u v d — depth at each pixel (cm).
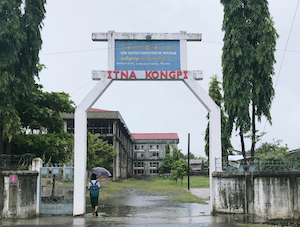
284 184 1055
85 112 1202
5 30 1037
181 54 1245
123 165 5741
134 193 2661
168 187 3516
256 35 1266
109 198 2164
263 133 1292
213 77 2559
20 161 1162
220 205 1120
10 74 1057
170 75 1231
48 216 1109
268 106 1291
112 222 988
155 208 1510
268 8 1279
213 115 1216
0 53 1066
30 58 1133
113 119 4656
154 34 1249
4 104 1070
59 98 1588
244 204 1105
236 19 1272
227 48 1284
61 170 1168
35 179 1122
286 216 1034
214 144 1198
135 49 1246
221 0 1328
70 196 1157
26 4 1132
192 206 1614
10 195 1045
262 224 940
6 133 1059
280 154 1296
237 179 1115
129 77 1224
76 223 970
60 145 1504
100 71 1224
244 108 1238
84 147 1179
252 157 1195
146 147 7538
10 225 938
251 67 1253
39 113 1456
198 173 6431
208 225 923
